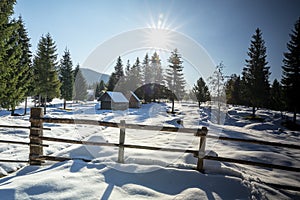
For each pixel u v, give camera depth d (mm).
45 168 3375
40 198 2332
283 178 4105
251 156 5711
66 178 2818
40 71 23734
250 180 3215
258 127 17250
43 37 24219
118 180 2934
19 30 21797
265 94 24297
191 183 2967
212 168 3482
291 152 7617
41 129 3826
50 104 35375
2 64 11328
